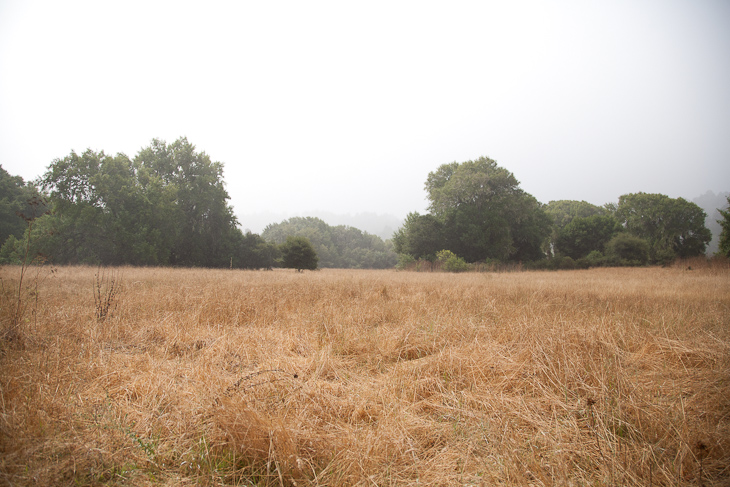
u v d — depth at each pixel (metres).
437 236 41.59
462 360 3.95
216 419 2.53
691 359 4.20
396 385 3.49
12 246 27.75
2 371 2.96
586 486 2.19
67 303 6.34
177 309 6.51
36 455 2.12
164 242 32.44
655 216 49.81
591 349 4.10
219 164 39.25
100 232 30.12
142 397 3.04
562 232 53.62
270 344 4.64
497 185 44.31
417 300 7.90
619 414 2.82
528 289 10.70
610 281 15.57
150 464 2.26
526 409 3.01
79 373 3.33
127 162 33.72
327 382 3.56
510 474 2.24
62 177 29.02
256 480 2.24
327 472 2.28
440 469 2.35
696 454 2.45
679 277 19.00
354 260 100.31
